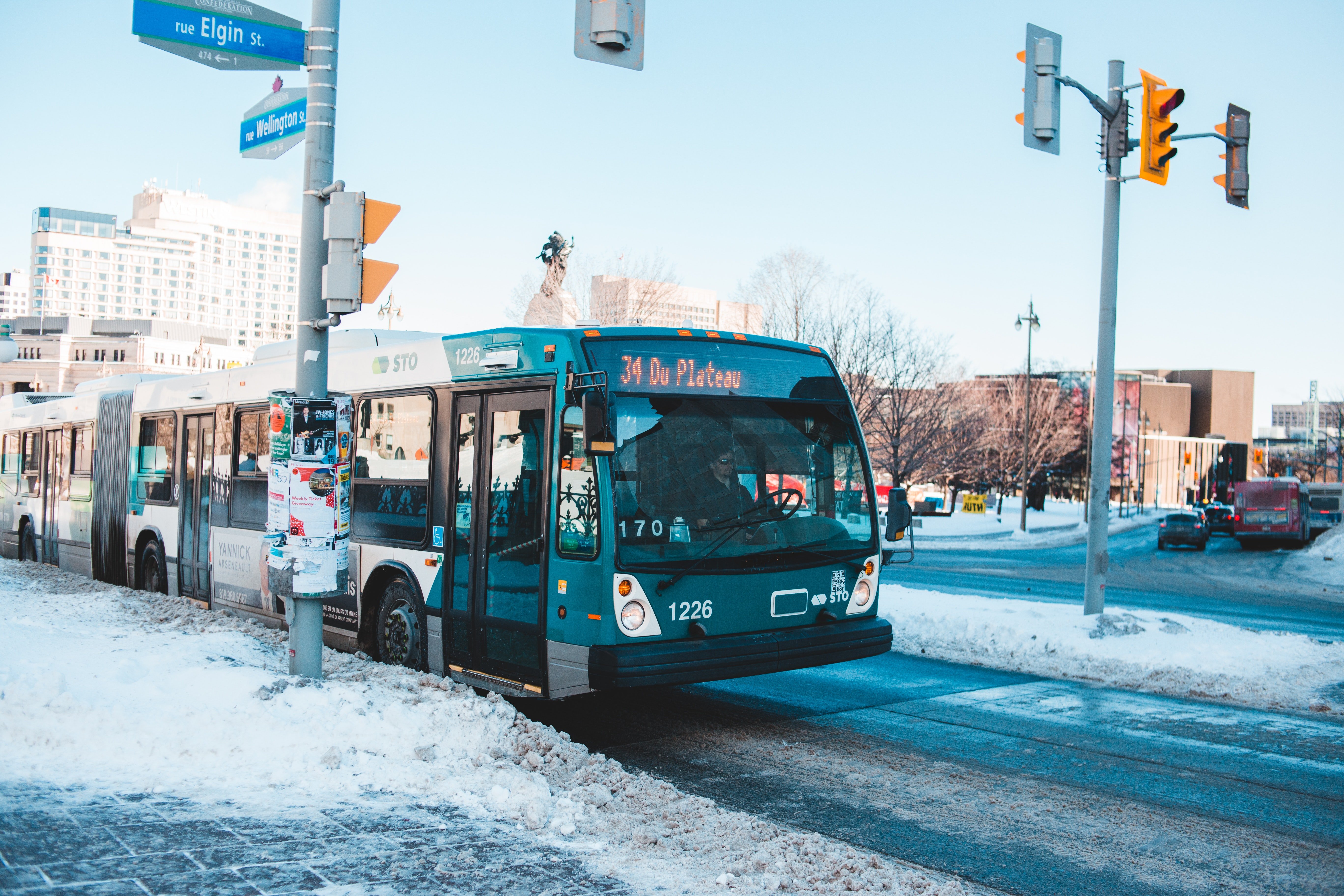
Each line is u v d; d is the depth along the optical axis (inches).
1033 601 669.9
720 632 295.4
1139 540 2222.0
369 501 388.2
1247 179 508.4
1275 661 420.8
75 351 6318.9
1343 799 252.1
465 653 329.7
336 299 289.9
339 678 308.5
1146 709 350.9
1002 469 2810.0
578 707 352.5
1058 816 236.7
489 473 325.4
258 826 188.7
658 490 290.2
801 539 316.5
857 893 177.5
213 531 498.0
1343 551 1524.4
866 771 273.3
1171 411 6850.4
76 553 677.3
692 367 306.2
